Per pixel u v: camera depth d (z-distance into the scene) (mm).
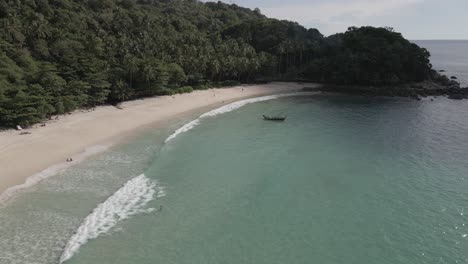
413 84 146000
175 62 121875
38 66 86375
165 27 172375
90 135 66625
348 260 34125
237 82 142125
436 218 41719
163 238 36750
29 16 114625
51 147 58312
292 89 140375
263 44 184000
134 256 33656
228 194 47000
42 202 41688
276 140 71562
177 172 53344
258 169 55719
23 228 36375
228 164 57531
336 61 151000
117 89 93688
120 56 113250
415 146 68750
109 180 48875
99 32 136375
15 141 58844
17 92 68938
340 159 60938
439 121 89562
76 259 32531
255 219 41031
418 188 49844
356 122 88438
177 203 44062
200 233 37906
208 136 72750
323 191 48562
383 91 135125
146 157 58250
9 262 31188
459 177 53594
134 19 162750
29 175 47969
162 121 83250
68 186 46188
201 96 114625
